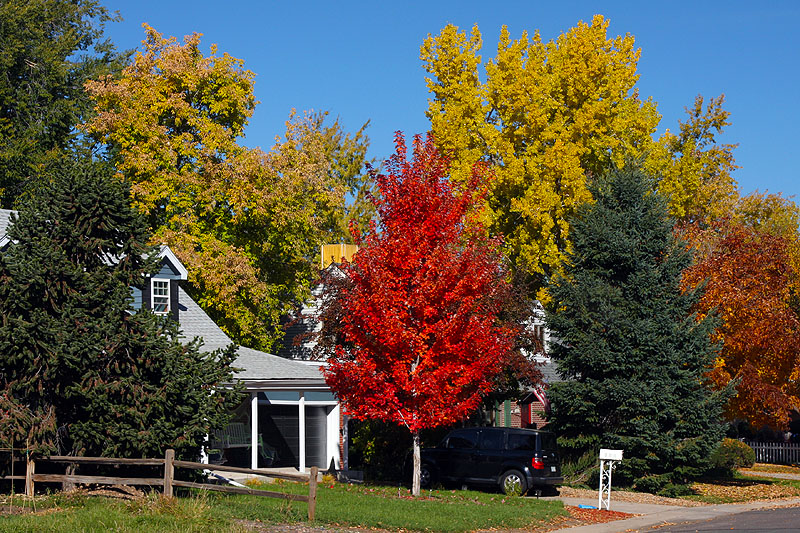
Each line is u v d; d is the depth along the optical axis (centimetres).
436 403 2317
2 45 4559
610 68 4325
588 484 2983
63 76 4766
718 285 3200
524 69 4375
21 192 4303
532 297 4066
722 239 3447
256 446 2941
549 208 4050
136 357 1919
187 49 3928
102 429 1894
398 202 2338
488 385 2411
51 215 1952
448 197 2398
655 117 4603
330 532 1716
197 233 3762
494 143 4138
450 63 4247
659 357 2866
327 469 3309
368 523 1812
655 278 2939
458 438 2762
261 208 3838
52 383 1898
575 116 4209
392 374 2327
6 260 1841
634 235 3031
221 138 3847
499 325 2970
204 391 2019
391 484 2870
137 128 3750
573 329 3009
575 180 4025
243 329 3856
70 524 1526
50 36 5116
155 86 3856
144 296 3055
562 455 3083
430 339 2369
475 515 1977
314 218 4269
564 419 3056
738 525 1978
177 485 1808
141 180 3766
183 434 1952
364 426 3362
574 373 3058
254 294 3822
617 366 2878
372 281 2281
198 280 3697
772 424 3334
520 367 2934
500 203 4309
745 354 3203
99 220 1980
